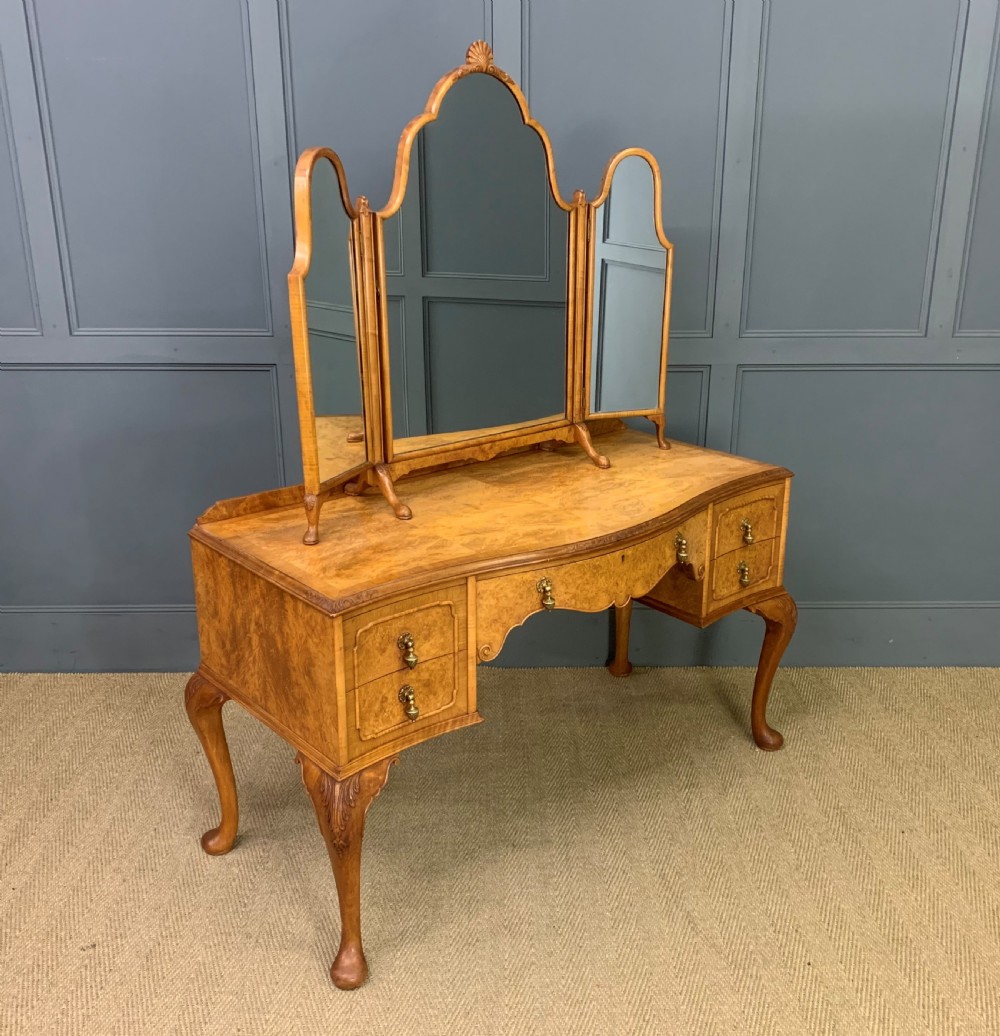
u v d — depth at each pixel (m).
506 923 2.01
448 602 1.78
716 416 2.82
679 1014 1.80
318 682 1.69
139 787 2.45
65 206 2.57
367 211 1.92
